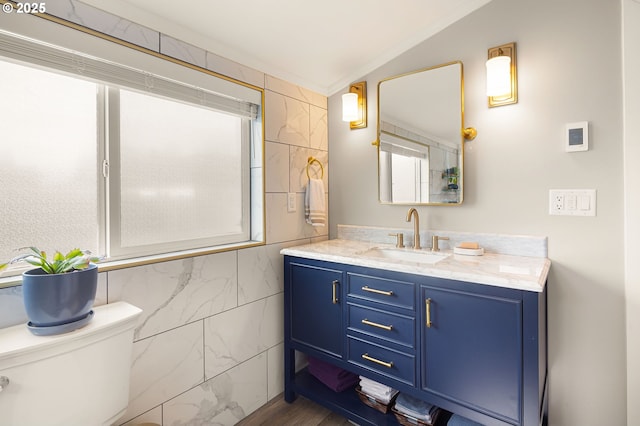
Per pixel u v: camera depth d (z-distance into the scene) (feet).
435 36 6.15
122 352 3.71
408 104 6.45
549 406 5.25
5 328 3.39
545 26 5.16
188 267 5.01
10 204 3.67
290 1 4.88
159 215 5.00
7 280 3.50
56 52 3.76
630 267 4.58
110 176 4.44
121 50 4.24
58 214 4.02
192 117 5.43
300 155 7.04
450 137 5.98
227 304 5.60
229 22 5.04
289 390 6.33
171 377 4.82
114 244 4.48
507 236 5.53
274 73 6.40
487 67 5.20
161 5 4.44
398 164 6.63
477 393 4.20
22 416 2.99
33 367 3.03
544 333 4.81
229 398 5.64
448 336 4.40
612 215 4.74
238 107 5.90
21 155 3.73
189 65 5.00
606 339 4.83
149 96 4.80
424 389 4.63
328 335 5.69
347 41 6.12
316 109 7.43
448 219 6.17
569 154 5.01
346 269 5.40
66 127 4.07
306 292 5.98
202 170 5.58
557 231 5.14
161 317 4.69
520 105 5.38
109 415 3.61
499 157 5.60
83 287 3.36
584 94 4.88
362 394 5.69
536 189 5.29
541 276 4.09
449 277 4.33
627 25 4.53
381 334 5.03
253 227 6.36
